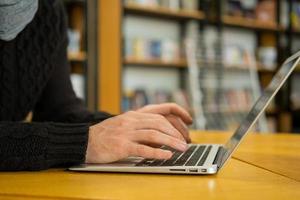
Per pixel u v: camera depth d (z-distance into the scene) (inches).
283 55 179.9
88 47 110.7
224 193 17.9
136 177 21.5
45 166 23.2
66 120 38.9
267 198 17.1
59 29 38.4
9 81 35.5
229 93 165.9
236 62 167.9
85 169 22.8
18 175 22.0
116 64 122.0
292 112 183.6
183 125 34.4
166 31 157.0
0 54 34.4
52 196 17.3
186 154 27.3
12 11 22.4
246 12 168.1
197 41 155.6
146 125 25.7
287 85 182.4
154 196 17.3
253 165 25.8
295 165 25.7
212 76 159.5
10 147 23.0
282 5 181.0
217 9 156.4
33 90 37.2
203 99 155.6
